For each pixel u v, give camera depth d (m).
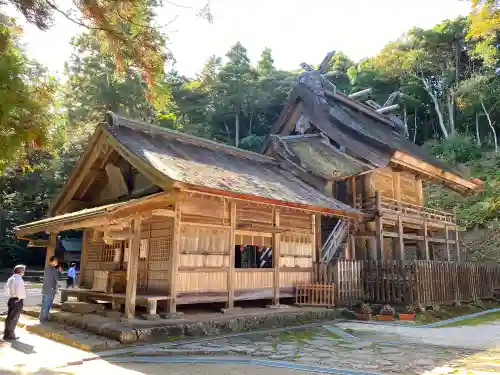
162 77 5.36
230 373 5.56
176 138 12.05
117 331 7.38
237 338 8.35
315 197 12.57
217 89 48.31
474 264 16.12
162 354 6.74
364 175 16.70
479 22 17.02
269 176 12.94
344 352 7.02
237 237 10.90
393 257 17.92
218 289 10.02
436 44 43.78
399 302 12.41
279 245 11.84
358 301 12.72
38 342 7.59
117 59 5.05
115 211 7.74
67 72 31.03
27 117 4.57
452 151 36.56
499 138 41.75
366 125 19.23
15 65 4.26
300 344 7.75
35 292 19.42
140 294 9.65
